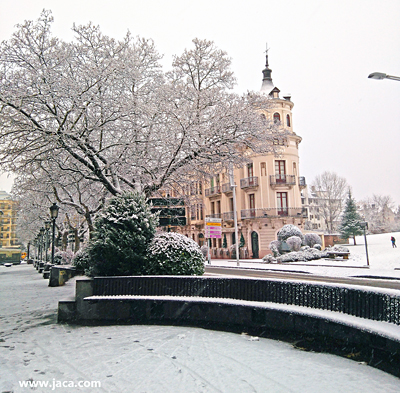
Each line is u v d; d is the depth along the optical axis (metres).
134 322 8.76
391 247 37.56
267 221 37.47
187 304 8.58
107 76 12.10
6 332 7.78
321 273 20.39
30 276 28.53
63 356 6.00
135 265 10.03
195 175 16.95
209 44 16.44
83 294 9.00
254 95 15.66
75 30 13.12
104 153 14.13
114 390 4.55
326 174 64.25
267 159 38.12
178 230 52.16
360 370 5.10
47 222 30.48
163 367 5.41
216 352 6.18
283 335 7.14
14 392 4.50
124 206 10.53
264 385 4.64
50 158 12.36
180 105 14.55
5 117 11.27
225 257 42.12
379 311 5.77
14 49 11.75
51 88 11.34
